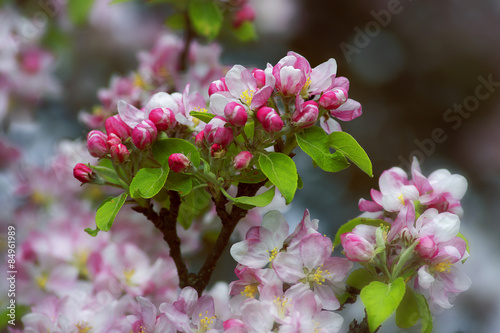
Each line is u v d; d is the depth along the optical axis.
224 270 1.59
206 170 1.37
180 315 1.38
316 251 1.38
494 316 1.69
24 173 1.61
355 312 1.51
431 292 1.38
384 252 1.38
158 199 1.43
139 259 1.51
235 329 1.37
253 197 1.37
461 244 1.38
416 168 1.43
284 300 1.36
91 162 1.59
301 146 1.37
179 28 1.66
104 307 1.43
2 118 1.69
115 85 1.65
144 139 1.38
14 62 1.69
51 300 1.45
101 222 1.37
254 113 1.37
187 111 1.40
